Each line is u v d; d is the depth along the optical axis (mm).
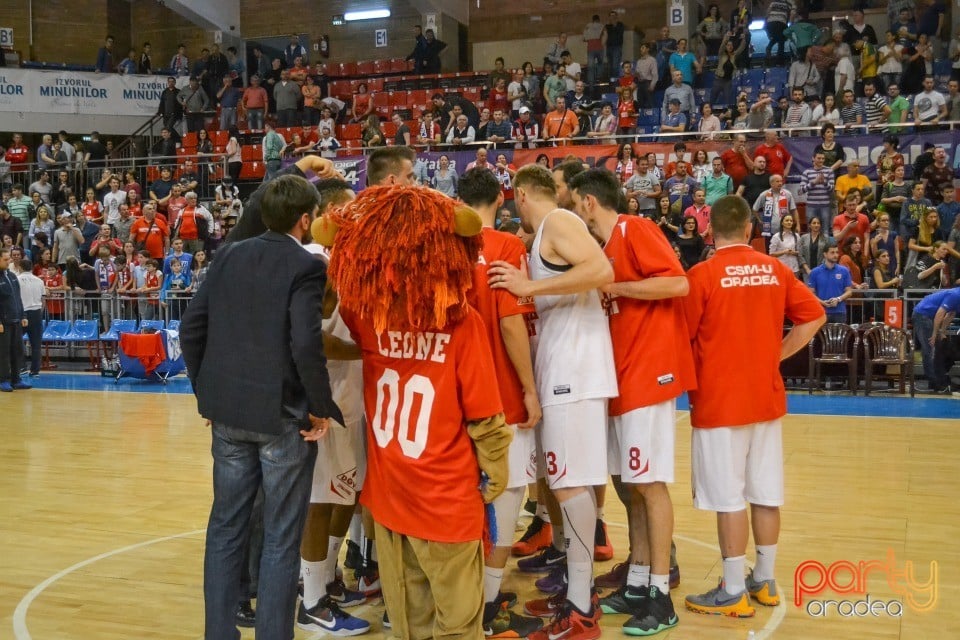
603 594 3877
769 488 3639
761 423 3604
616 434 3535
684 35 18422
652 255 3369
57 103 19328
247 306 2920
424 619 2791
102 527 4984
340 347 3129
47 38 20953
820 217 12070
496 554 3330
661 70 16547
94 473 6379
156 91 20141
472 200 3375
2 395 10805
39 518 5168
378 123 15727
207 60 19344
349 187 3688
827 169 12266
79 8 21156
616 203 3529
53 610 3723
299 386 2924
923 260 10664
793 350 3730
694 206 11781
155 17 22016
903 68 14812
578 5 20281
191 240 14586
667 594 3426
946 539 4594
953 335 10094
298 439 2918
